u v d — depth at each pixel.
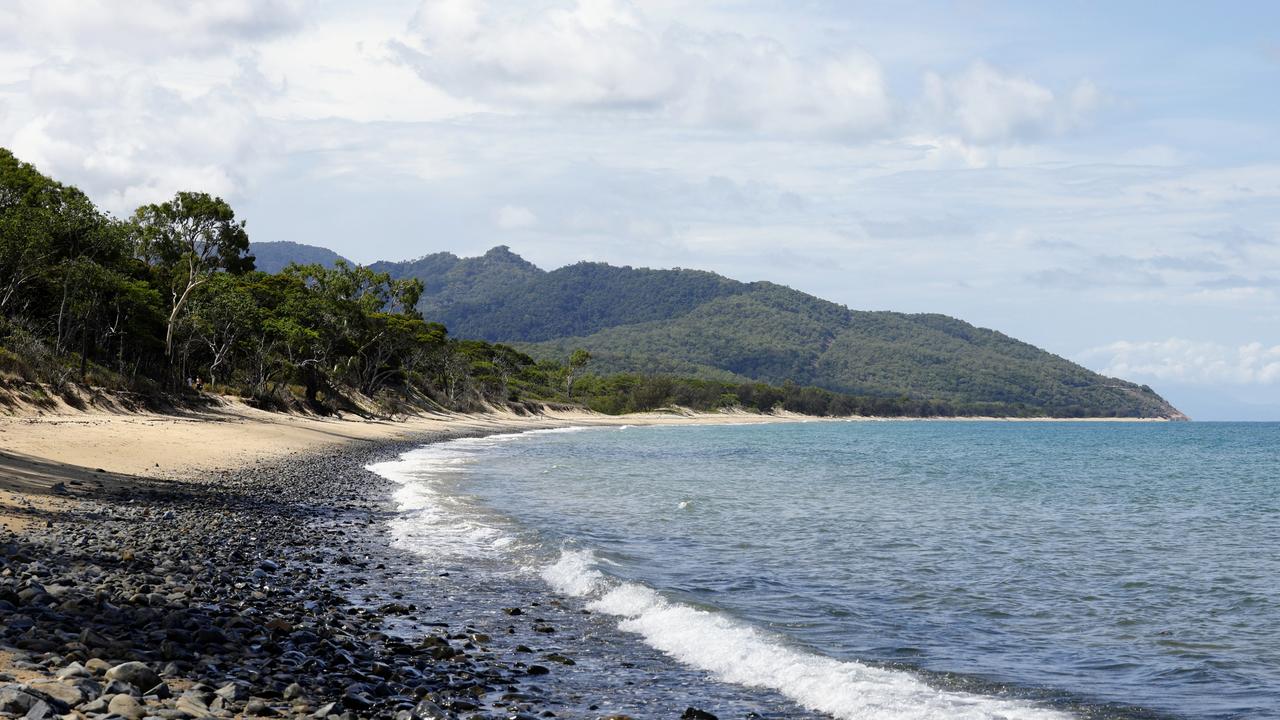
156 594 12.41
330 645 11.15
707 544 23.98
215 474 34.25
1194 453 96.69
